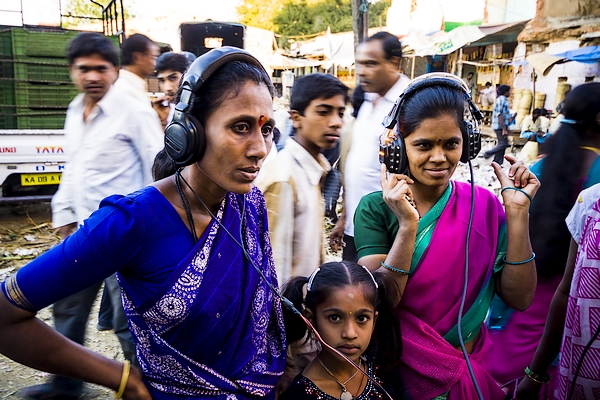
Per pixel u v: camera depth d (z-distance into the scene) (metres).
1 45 6.64
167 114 3.87
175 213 1.24
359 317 1.54
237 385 1.30
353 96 4.51
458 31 14.41
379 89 3.27
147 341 1.24
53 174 6.37
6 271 5.05
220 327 1.24
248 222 1.40
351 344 1.53
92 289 2.88
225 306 1.25
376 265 1.71
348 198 3.35
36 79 6.80
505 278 1.71
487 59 15.90
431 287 1.62
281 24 30.53
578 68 12.12
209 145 1.18
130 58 3.49
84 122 3.02
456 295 1.63
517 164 1.74
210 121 1.17
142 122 2.96
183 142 1.17
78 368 1.21
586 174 2.24
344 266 1.60
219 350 1.27
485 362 1.82
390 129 1.66
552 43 12.91
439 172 1.58
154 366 1.26
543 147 2.45
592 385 1.61
